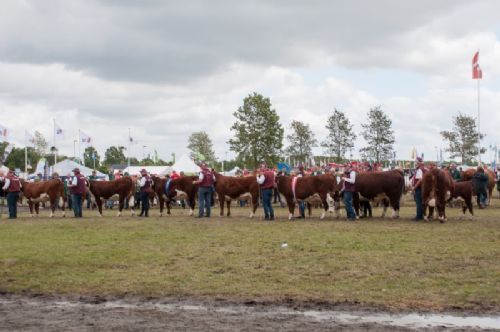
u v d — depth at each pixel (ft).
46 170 159.02
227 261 42.27
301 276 36.94
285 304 30.40
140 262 42.39
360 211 84.07
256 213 89.40
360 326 26.17
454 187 73.05
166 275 37.83
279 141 180.55
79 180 84.48
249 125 178.91
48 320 27.63
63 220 78.69
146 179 83.25
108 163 425.28
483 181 92.89
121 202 86.53
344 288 33.55
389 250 45.62
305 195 72.84
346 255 43.65
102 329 25.94
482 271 37.42
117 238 55.72
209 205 80.69
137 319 27.71
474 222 66.90
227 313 28.76
